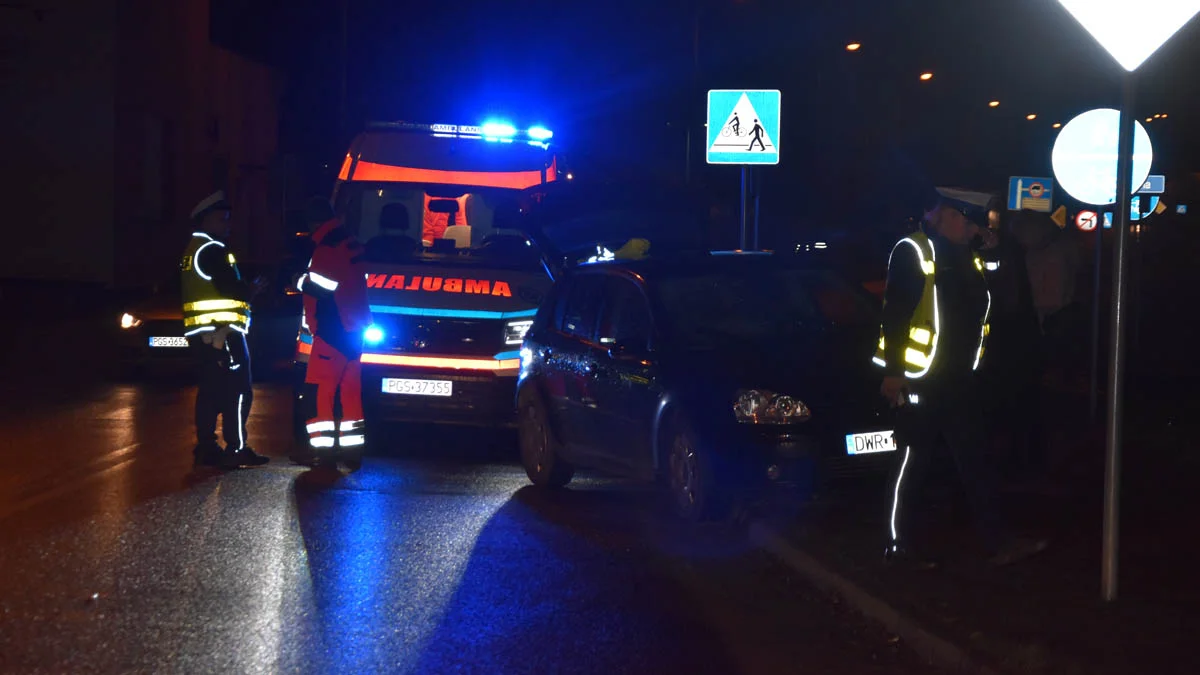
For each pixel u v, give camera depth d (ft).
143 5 133.80
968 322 29.07
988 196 40.22
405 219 57.11
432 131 60.85
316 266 46.29
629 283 40.91
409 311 50.90
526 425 44.34
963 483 29.53
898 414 29.48
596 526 36.78
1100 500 36.94
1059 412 53.98
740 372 35.83
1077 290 57.47
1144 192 50.42
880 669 23.77
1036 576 28.27
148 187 135.95
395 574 30.89
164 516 37.09
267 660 24.13
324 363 46.39
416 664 24.04
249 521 36.68
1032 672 21.65
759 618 27.30
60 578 29.96
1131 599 26.17
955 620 24.82
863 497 35.24
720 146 60.75
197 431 46.01
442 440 54.65
